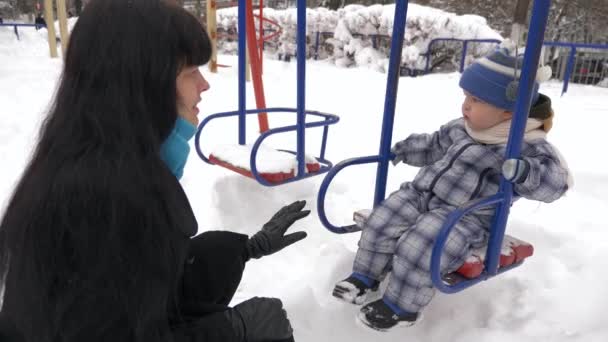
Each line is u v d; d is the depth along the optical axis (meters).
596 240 2.37
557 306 1.86
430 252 1.61
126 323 0.86
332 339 1.76
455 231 1.66
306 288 1.91
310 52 12.24
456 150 1.89
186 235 0.96
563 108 5.86
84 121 0.84
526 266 2.15
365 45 10.73
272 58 12.54
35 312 0.85
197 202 2.72
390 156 2.05
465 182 1.81
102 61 0.84
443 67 10.28
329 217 2.63
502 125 1.79
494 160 1.81
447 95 6.52
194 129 1.03
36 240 0.82
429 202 1.86
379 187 2.06
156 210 0.85
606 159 3.59
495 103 1.74
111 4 0.88
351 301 1.70
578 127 4.70
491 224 1.66
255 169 2.35
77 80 0.85
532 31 1.43
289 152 2.79
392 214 1.81
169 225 0.88
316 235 2.43
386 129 1.99
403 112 5.30
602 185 3.11
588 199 2.93
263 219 2.58
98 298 0.83
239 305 1.31
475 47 9.77
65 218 0.80
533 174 1.54
